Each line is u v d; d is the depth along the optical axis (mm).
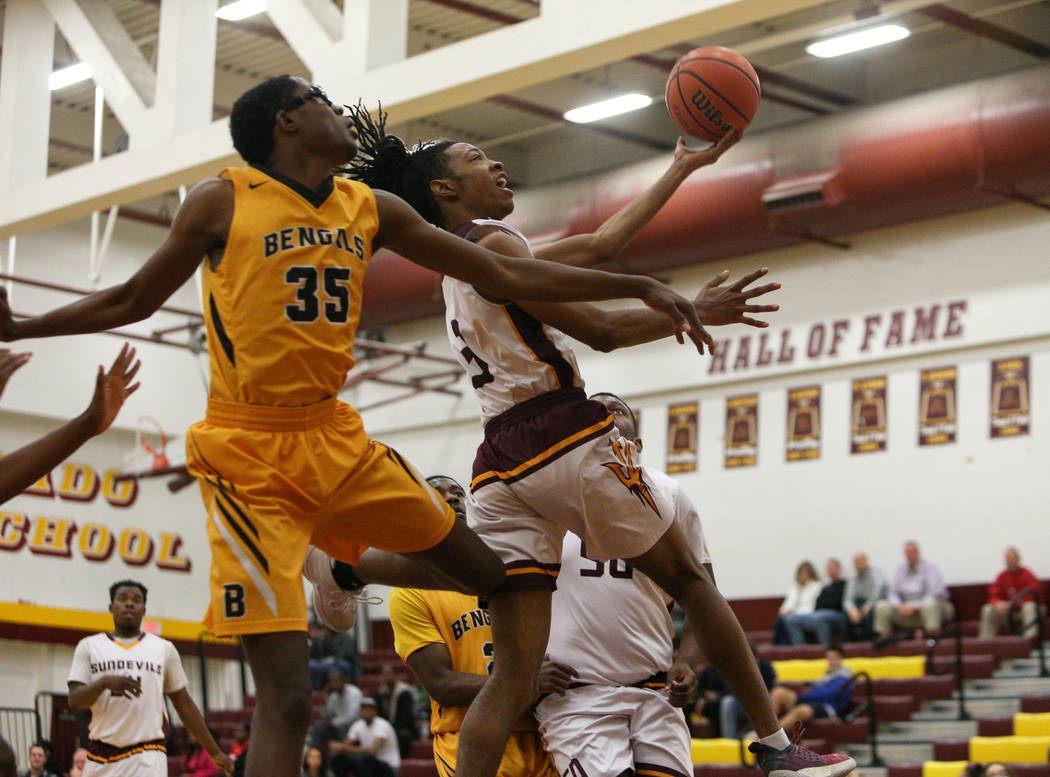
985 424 16766
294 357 3227
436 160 4121
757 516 18328
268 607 3160
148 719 8258
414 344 22031
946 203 16438
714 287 3904
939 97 16156
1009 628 15445
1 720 18391
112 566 20469
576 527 3939
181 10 13312
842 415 17875
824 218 17141
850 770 4031
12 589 19391
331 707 15688
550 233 18453
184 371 21375
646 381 19562
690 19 9773
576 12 10383
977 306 17000
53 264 20344
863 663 15383
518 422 3938
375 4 11766
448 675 4836
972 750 12789
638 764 4578
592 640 4625
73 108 20562
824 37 17781
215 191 3254
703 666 14500
